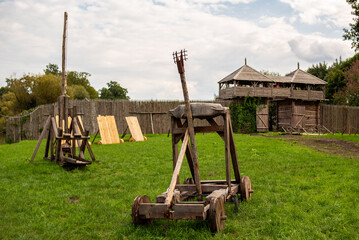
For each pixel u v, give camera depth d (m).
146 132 30.48
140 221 5.41
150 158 14.34
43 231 5.55
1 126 48.62
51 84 49.19
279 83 38.88
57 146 12.65
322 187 8.46
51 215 6.46
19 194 8.09
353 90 46.31
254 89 35.91
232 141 6.80
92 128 28.52
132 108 30.08
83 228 5.69
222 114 6.33
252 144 19.75
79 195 8.08
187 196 6.24
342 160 13.60
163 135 28.61
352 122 37.62
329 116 39.72
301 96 38.16
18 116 28.19
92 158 13.33
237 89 35.41
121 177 10.28
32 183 9.53
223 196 5.67
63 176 10.55
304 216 5.99
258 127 36.28
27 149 18.23
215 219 5.03
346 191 7.95
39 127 27.91
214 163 12.76
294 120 38.44
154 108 30.86
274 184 9.05
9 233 5.42
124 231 5.31
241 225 5.56
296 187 8.51
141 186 8.99
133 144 20.39
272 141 22.09
